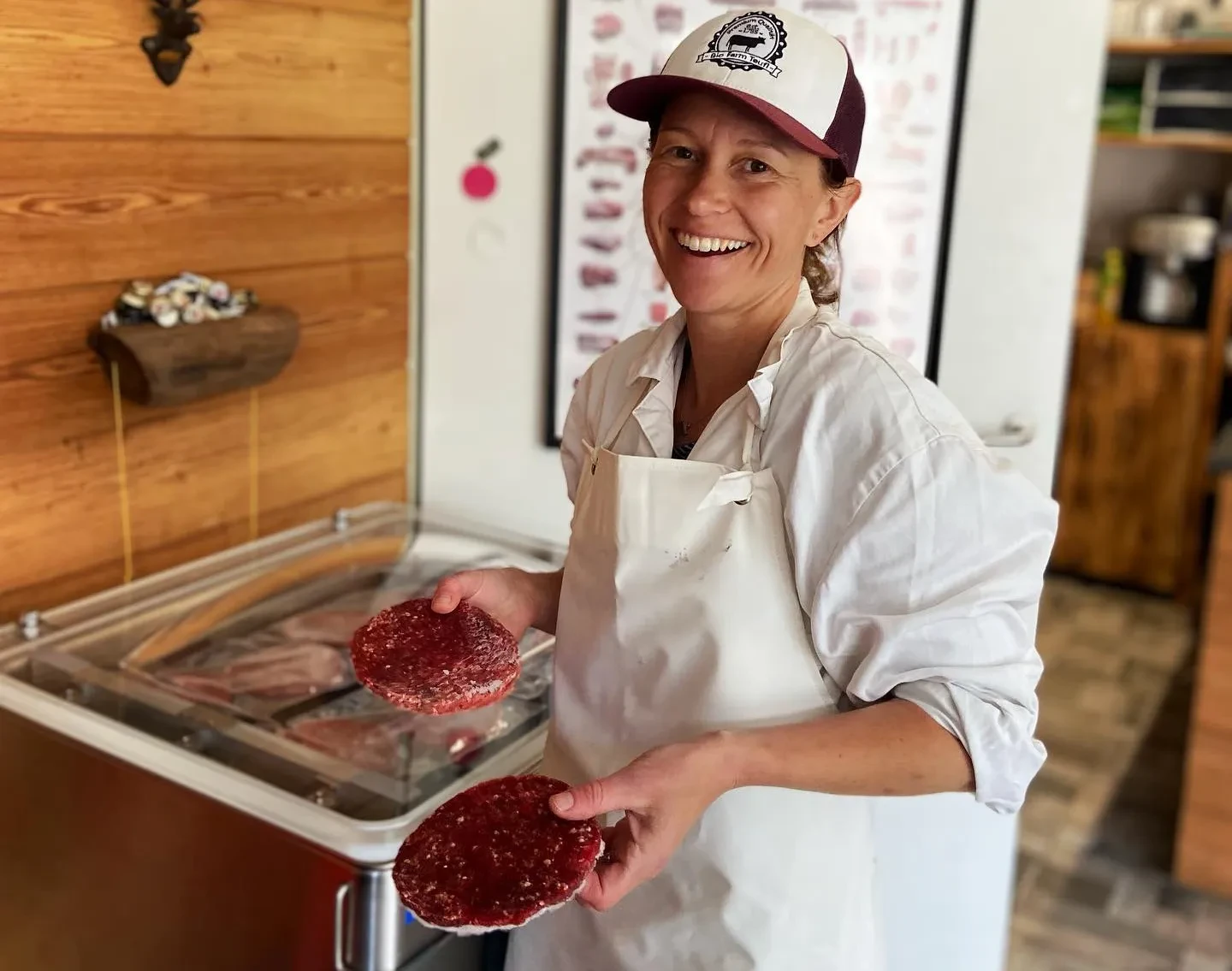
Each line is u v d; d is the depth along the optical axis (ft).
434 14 6.43
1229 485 7.88
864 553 3.06
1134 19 12.98
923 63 5.75
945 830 6.11
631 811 2.82
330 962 3.78
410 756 4.23
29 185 4.56
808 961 3.52
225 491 5.77
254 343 5.24
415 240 6.76
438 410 7.02
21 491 4.79
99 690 4.49
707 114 3.19
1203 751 8.34
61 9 4.55
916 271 5.98
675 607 3.37
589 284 6.52
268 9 5.47
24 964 4.64
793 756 2.90
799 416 3.22
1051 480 6.00
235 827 3.88
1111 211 14.39
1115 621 13.24
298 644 4.87
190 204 5.24
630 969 3.65
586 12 6.16
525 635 5.10
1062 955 7.84
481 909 2.73
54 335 4.77
